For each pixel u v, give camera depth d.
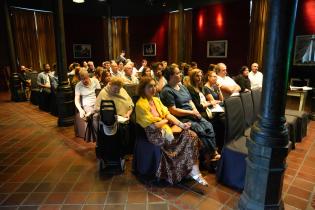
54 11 4.25
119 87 3.01
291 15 1.52
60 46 4.36
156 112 2.62
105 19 10.77
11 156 3.19
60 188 2.43
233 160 2.38
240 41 7.85
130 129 3.07
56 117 5.27
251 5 7.39
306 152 3.28
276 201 1.84
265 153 1.72
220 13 8.23
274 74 1.62
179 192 2.36
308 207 2.10
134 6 10.06
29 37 9.00
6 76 9.23
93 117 3.02
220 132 3.24
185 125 2.55
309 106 5.67
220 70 4.08
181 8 8.26
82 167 2.89
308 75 6.12
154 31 10.52
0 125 4.63
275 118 1.69
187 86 3.22
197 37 9.09
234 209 2.08
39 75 6.32
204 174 2.71
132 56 11.23
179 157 2.46
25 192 2.36
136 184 2.51
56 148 3.46
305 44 6.07
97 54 10.98
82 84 3.67
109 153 2.75
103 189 2.41
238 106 2.67
